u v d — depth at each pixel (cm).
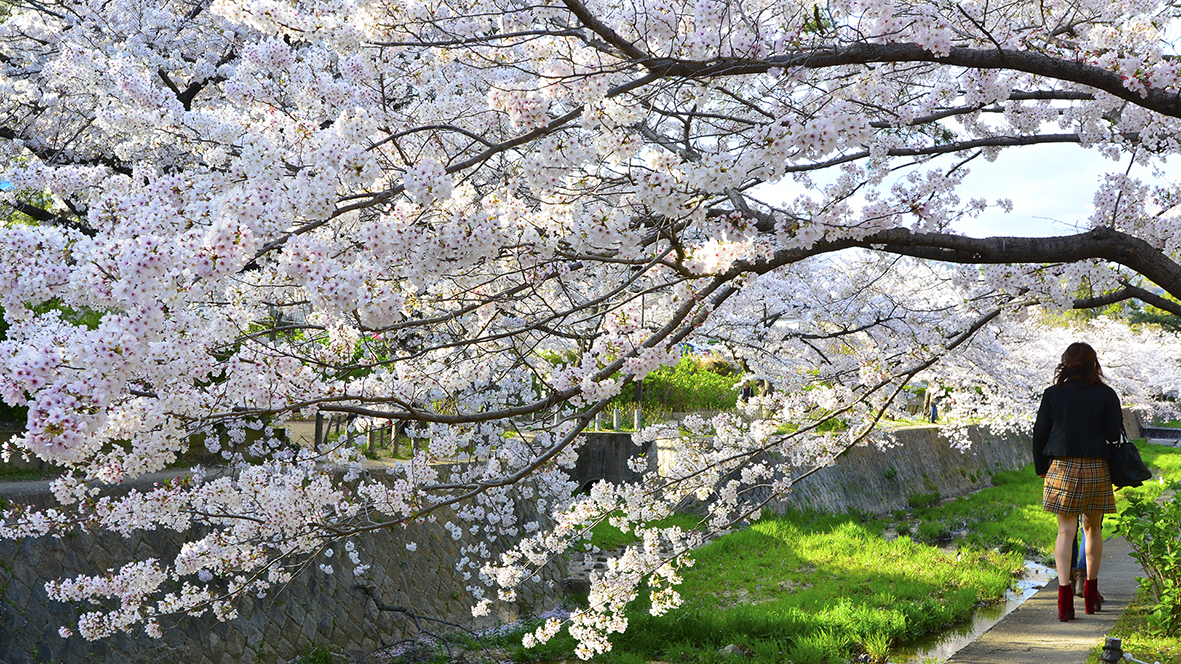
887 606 842
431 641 871
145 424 224
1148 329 3172
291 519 340
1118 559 748
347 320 315
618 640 809
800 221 281
